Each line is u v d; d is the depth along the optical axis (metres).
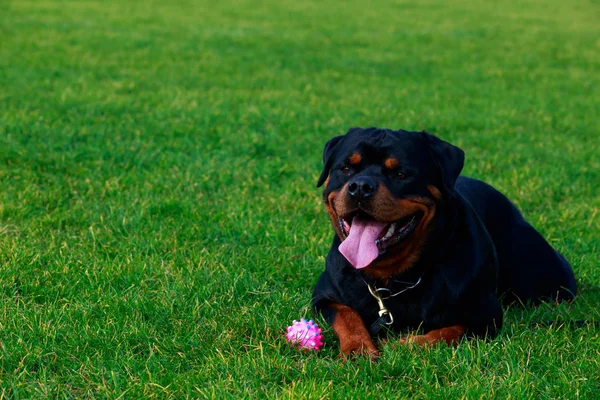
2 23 16.59
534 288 4.30
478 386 2.93
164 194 5.90
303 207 5.75
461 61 14.98
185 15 20.58
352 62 14.29
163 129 8.12
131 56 13.45
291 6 24.19
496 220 4.39
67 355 3.31
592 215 5.68
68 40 14.78
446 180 3.59
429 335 3.45
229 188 6.19
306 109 9.63
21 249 4.54
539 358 3.23
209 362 3.20
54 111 8.59
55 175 6.31
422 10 24.75
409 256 3.57
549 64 15.01
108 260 4.46
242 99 10.18
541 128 9.32
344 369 3.12
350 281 3.71
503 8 26.22
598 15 24.95
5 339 3.45
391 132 3.72
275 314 3.77
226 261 4.55
